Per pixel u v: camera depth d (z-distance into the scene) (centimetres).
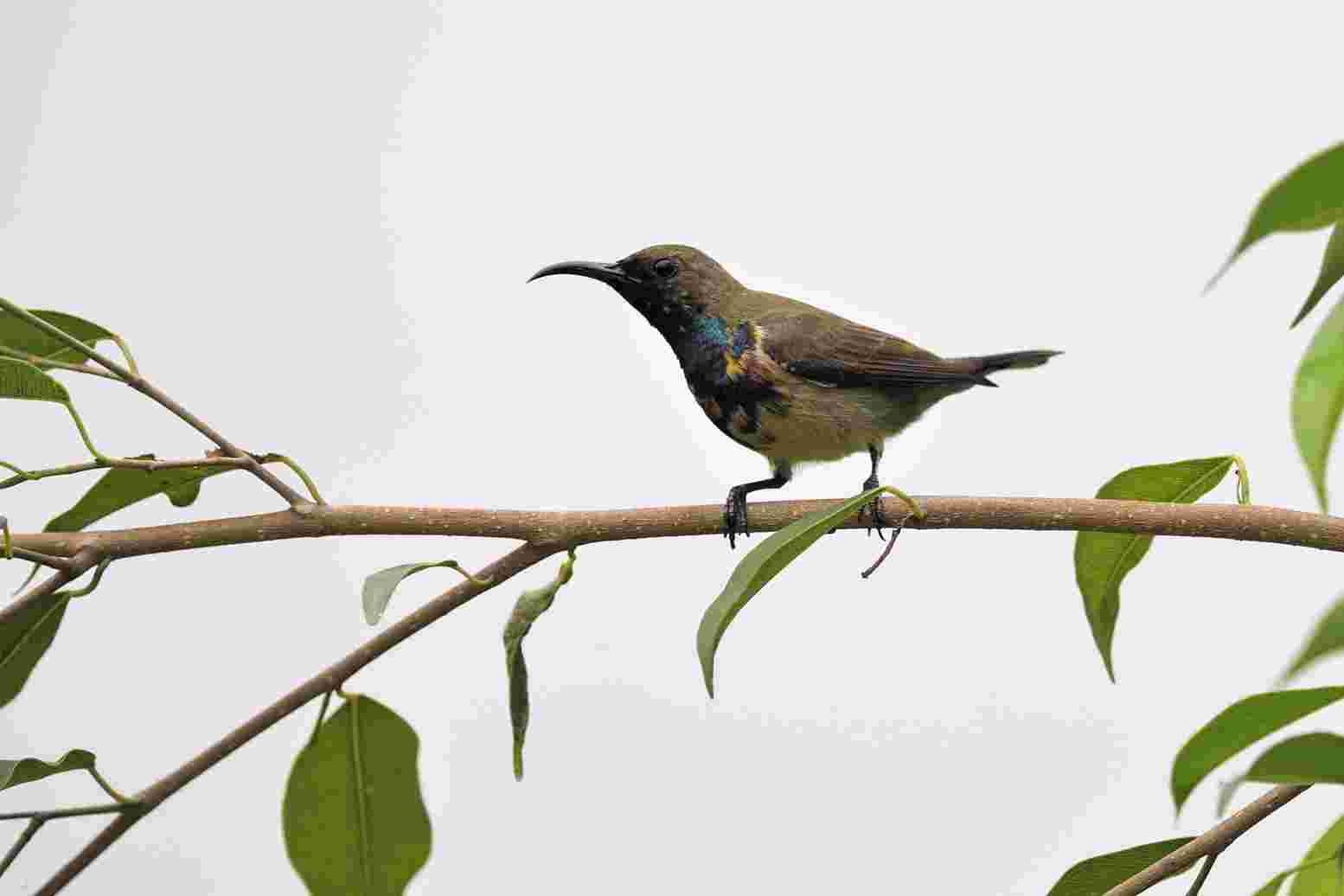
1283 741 338
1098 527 572
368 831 630
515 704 589
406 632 584
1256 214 287
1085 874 547
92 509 651
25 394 548
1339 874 427
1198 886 481
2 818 534
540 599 596
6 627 616
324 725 616
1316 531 550
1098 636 632
